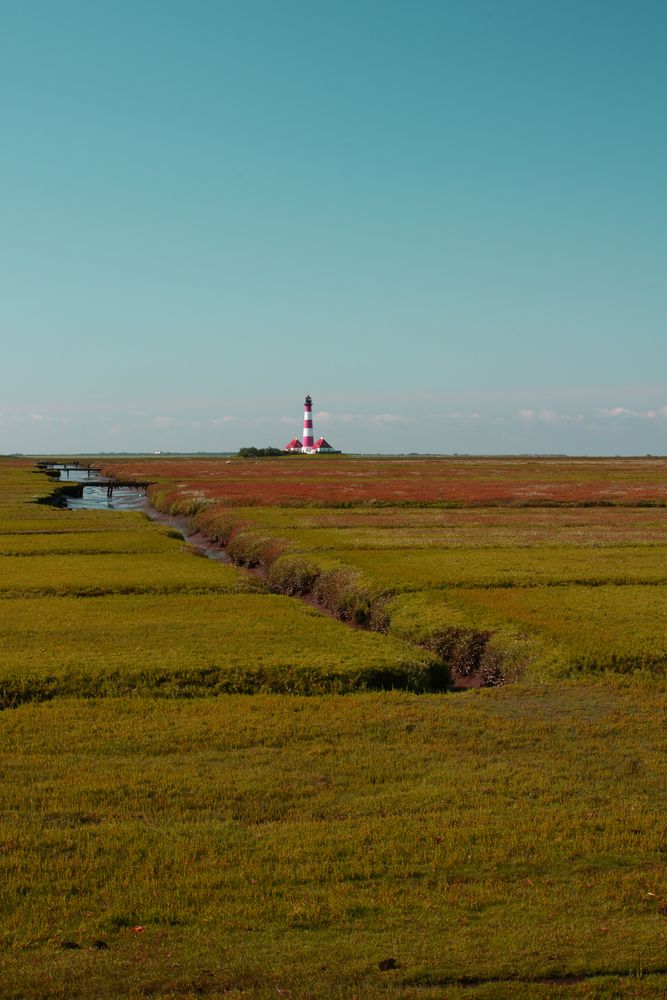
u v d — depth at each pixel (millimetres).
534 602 29266
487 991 9922
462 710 19250
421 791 14867
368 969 10289
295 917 11211
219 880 11992
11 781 15117
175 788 14852
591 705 19703
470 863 12500
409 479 109875
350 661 21938
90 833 13234
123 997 9789
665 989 9984
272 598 31641
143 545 46344
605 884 12031
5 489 89625
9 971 10148
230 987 9984
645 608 28234
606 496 78875
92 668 21094
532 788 15055
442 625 26578
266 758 16297
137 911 11320
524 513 65375
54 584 33625
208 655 22562
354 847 12875
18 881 11922
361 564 37781
